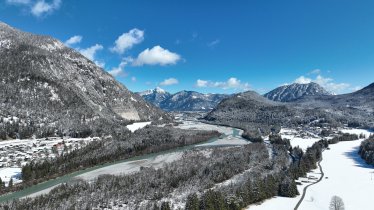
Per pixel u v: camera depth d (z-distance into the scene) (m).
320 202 194.38
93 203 177.88
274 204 187.88
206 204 167.62
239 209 175.88
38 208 170.12
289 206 185.00
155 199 190.12
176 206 178.25
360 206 189.88
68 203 175.88
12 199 194.25
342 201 188.88
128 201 185.00
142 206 175.75
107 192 195.50
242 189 187.50
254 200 190.00
